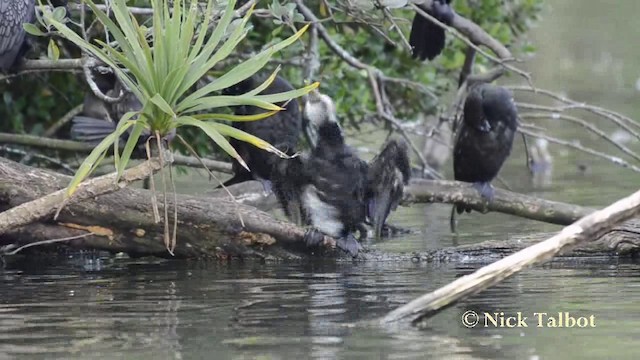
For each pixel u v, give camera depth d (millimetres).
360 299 10062
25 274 11695
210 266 12055
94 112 14789
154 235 12141
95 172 17469
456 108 16562
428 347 8281
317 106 12070
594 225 8438
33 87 16578
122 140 13883
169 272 11695
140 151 14141
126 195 12070
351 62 15250
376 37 17250
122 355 8141
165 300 10156
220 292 10516
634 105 27016
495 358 7965
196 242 12242
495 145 14344
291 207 12406
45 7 11898
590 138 24453
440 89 18516
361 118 17312
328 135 12094
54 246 12531
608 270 11422
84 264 12312
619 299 9922
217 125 10297
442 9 15250
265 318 9305
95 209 11984
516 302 9852
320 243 12227
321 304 9852
